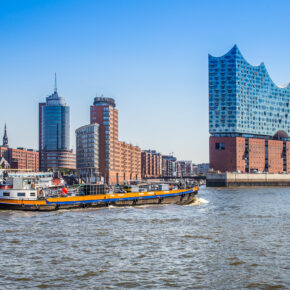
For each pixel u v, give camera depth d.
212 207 125.44
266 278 47.31
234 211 112.38
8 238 69.06
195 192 139.62
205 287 44.50
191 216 98.44
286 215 102.81
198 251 59.66
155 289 43.84
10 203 106.00
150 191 122.75
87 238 69.12
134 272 49.50
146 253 58.53
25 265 52.34
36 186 114.81
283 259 55.16
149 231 75.88
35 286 44.62
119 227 80.44
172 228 79.38
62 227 80.31
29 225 82.75
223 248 61.53
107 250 60.31
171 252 59.12
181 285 45.06
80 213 102.75
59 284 45.22
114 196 116.38
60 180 197.75
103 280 46.59
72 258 55.72
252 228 79.69
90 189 114.19
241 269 50.72
